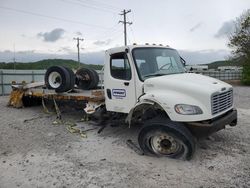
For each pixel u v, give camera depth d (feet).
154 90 16.20
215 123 14.61
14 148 17.89
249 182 12.37
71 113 28.84
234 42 103.81
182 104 14.55
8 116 28.58
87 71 27.76
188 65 21.06
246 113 29.78
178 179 12.89
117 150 17.13
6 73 62.13
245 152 16.30
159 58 18.86
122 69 18.16
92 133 21.20
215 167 14.10
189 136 14.48
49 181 13.00
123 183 12.63
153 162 15.02
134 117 17.80
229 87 16.87
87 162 15.24
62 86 24.99
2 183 12.92
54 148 17.75
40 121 25.80
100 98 20.83
